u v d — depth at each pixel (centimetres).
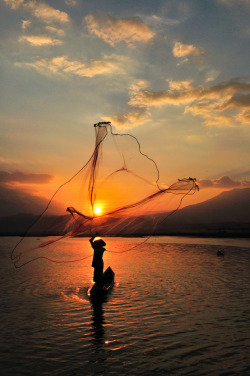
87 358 639
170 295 1206
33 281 1539
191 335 768
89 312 970
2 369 591
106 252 3203
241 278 1599
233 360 630
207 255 2845
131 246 4069
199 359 634
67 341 731
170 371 583
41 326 838
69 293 1253
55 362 620
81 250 3550
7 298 1168
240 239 5747
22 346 701
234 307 1026
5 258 2662
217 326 835
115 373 575
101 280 1309
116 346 699
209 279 1572
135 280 1545
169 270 1898
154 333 782
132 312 968
